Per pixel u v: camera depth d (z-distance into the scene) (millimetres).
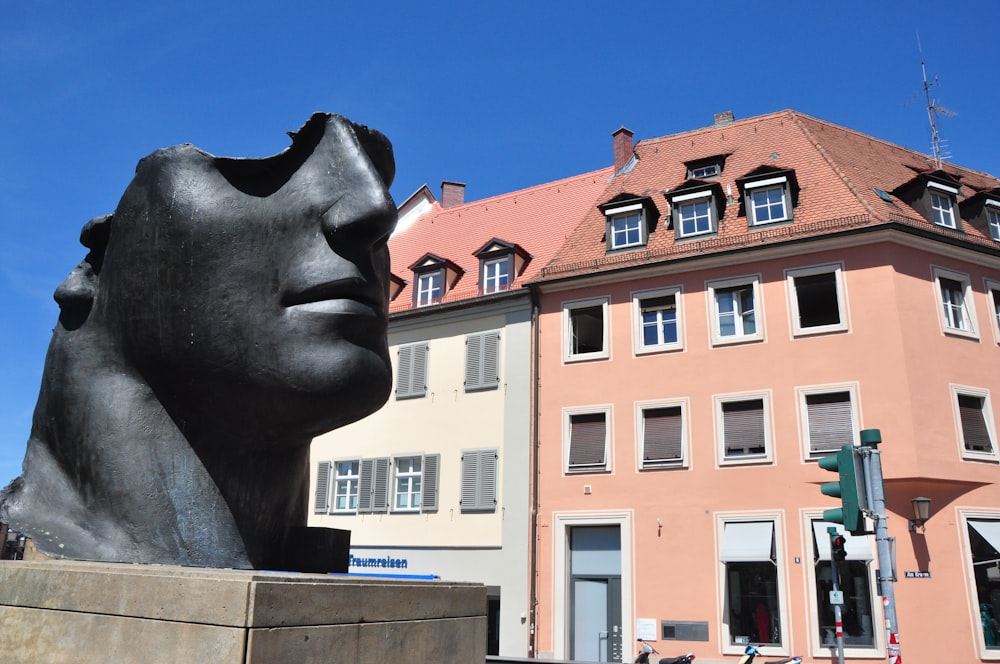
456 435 22125
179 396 2641
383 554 22172
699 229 20969
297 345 2537
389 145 2957
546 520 20016
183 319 2584
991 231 20781
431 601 2459
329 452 24062
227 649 1838
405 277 26969
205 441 2650
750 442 18562
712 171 23281
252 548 2684
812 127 23812
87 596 2086
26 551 2664
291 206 2666
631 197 21812
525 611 19656
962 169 25500
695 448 18875
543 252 24688
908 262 18500
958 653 16266
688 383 19359
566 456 20250
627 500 19219
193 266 2602
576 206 26359
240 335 2568
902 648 16375
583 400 20453
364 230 2602
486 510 20984
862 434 10297
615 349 20453
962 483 17219
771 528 17766
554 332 21438
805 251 19016
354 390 2568
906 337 17828
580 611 19406
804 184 20922
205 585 1916
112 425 2584
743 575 17938
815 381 18203
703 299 19812
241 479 2689
